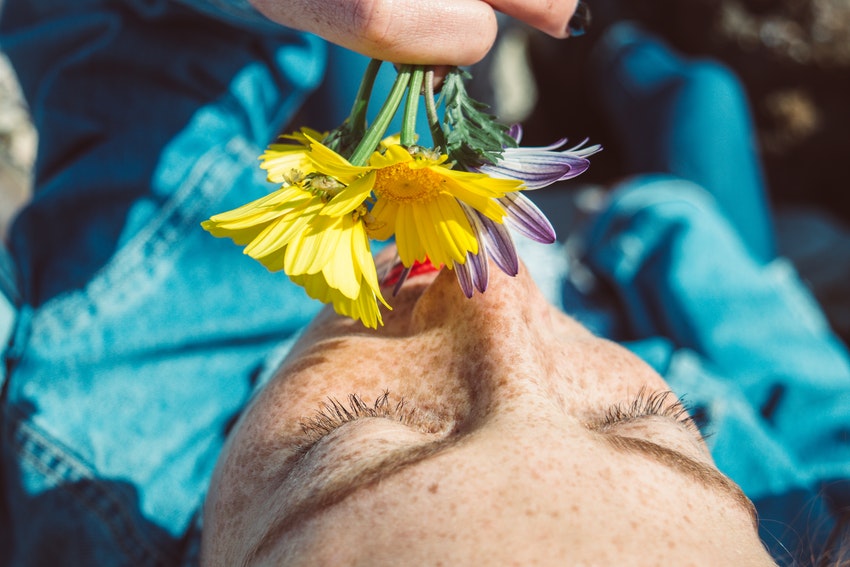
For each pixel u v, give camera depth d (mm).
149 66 405
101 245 390
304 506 203
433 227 217
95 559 349
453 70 230
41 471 357
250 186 400
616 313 529
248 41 416
